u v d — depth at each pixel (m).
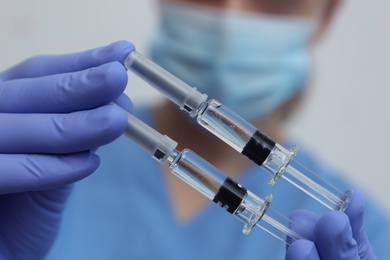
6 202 0.87
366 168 1.40
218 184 0.72
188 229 1.35
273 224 0.77
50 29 1.41
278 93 1.37
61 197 0.88
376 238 1.34
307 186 0.77
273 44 1.33
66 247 1.32
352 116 1.40
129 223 1.36
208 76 1.35
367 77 1.39
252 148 0.70
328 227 0.73
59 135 0.71
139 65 0.72
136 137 0.72
